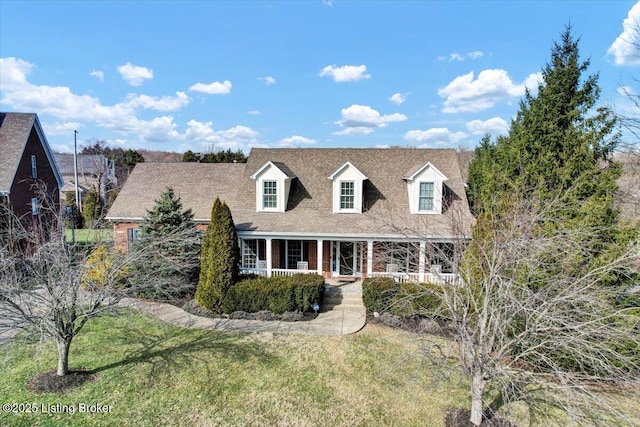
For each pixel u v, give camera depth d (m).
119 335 13.06
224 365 11.07
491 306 7.82
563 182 12.03
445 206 15.84
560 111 13.33
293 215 19.69
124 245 22.06
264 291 15.17
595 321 6.67
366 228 18.23
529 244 7.61
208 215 21.53
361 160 22.16
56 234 10.67
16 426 8.10
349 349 12.29
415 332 12.30
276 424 8.49
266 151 23.31
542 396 8.95
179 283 15.29
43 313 9.64
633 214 16.78
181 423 8.45
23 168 26.36
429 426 8.50
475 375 8.02
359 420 8.68
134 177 24.66
